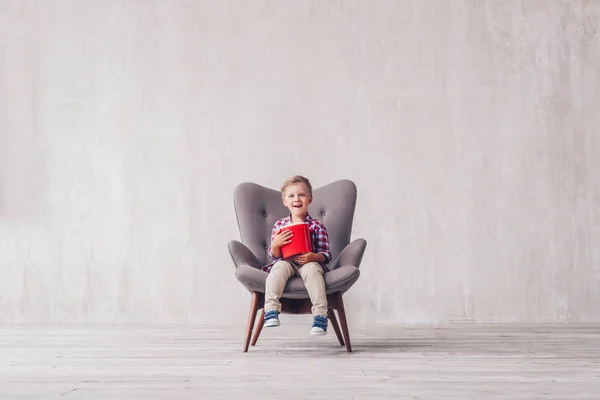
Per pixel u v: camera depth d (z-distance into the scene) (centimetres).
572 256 399
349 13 411
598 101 406
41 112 410
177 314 399
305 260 260
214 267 402
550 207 401
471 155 404
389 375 201
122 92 411
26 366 225
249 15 412
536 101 407
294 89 409
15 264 402
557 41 409
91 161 408
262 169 406
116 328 367
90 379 197
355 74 409
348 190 303
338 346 282
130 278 401
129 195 405
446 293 397
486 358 240
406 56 409
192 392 175
